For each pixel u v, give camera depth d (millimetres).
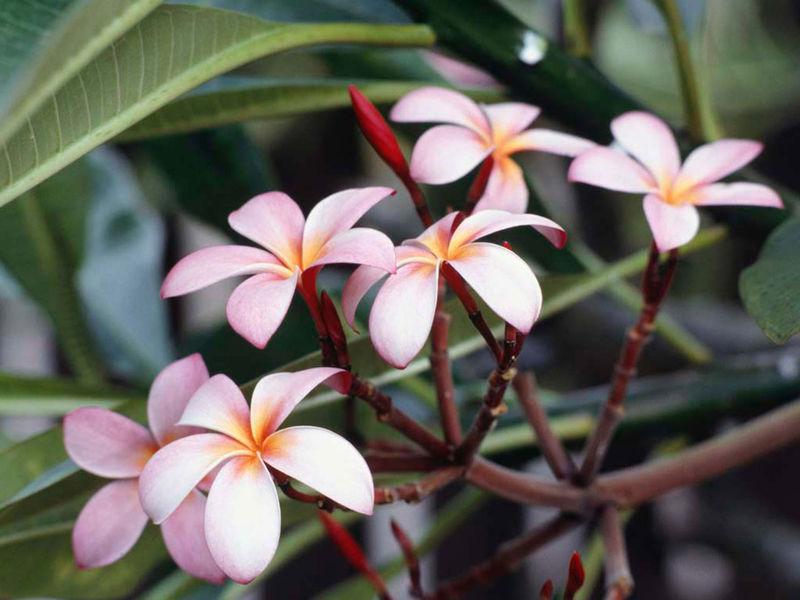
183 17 618
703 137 767
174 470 555
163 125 718
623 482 690
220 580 600
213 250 583
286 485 573
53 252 902
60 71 549
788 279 630
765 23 1544
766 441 714
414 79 872
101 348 977
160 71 623
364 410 795
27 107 537
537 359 1266
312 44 676
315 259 575
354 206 582
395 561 845
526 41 741
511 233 839
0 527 664
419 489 624
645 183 623
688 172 632
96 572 710
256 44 654
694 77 753
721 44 1545
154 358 983
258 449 562
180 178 869
